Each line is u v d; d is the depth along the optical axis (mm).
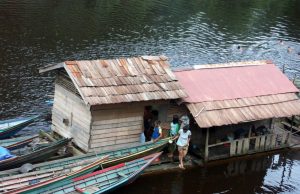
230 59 51906
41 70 28562
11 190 21375
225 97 30281
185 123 28969
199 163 29141
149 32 58438
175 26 62938
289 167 30875
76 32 54719
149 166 27844
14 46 47438
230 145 30250
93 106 25766
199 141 30438
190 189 26844
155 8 71875
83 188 23406
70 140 26656
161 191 26141
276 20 73188
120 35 55719
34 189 21969
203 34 60594
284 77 34281
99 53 48531
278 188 28344
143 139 27875
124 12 66938
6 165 23750
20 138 27641
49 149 25328
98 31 56094
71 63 26750
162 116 29156
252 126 31922
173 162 28734
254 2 86375
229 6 80562
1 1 63188
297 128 35312
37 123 33500
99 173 24422
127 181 24719
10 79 39719
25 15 58656
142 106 27594
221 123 28281
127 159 26016
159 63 29453
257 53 55406
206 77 31641
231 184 28062
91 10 65562
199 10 74562
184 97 28047
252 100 30906
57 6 65188
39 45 48781
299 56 56094
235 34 62500
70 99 27641
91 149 26594
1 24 53719
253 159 31094
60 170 23922
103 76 26828
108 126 26812
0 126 29969
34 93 37906
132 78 27547
